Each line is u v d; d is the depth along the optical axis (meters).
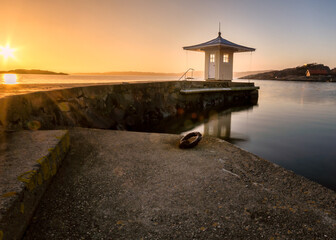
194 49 20.64
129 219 2.28
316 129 11.91
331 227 2.27
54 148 3.10
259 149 8.27
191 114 16.56
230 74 20.75
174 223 2.24
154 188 2.88
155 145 4.63
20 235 1.91
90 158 3.79
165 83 14.91
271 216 2.40
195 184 3.01
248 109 19.67
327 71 131.88
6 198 1.82
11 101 4.33
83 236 2.04
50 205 2.44
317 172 6.01
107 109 9.73
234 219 2.32
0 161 2.57
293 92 40.94
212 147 4.61
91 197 2.64
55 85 10.20
